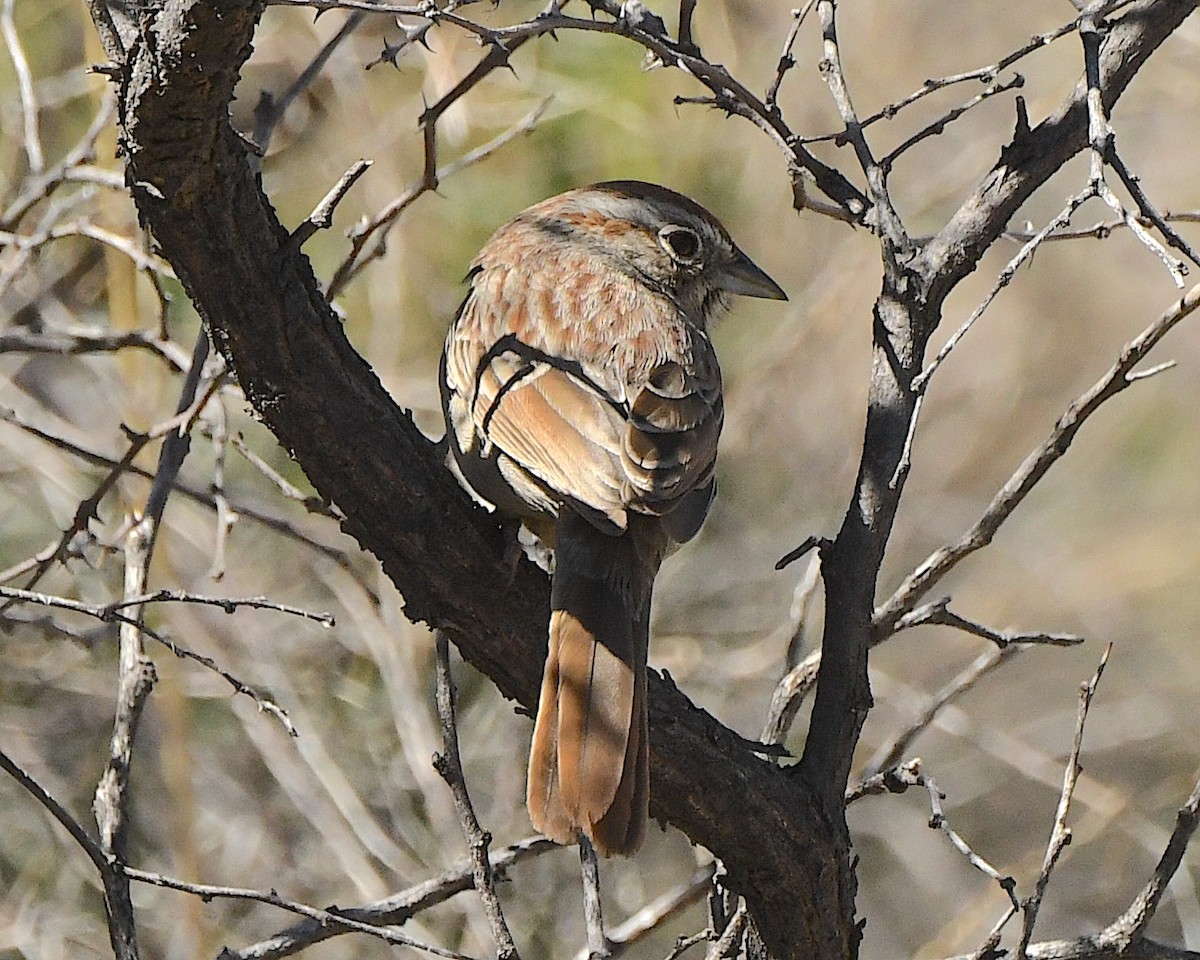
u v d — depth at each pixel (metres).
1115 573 14.73
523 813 11.96
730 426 13.06
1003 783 13.81
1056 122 6.94
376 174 11.77
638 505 6.57
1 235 9.28
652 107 11.95
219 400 8.73
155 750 12.23
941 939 12.30
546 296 7.49
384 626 11.56
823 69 7.03
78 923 11.70
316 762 11.48
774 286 8.62
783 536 13.48
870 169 6.73
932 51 14.48
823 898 6.46
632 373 7.10
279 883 11.96
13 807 11.98
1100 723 14.32
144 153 5.29
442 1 8.02
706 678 12.68
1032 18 14.52
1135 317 15.12
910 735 8.10
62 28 11.84
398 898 7.36
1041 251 15.07
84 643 8.62
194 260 5.58
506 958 5.99
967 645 14.20
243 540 11.89
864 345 13.36
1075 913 12.98
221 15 4.91
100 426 12.12
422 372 12.09
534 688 6.49
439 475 6.24
